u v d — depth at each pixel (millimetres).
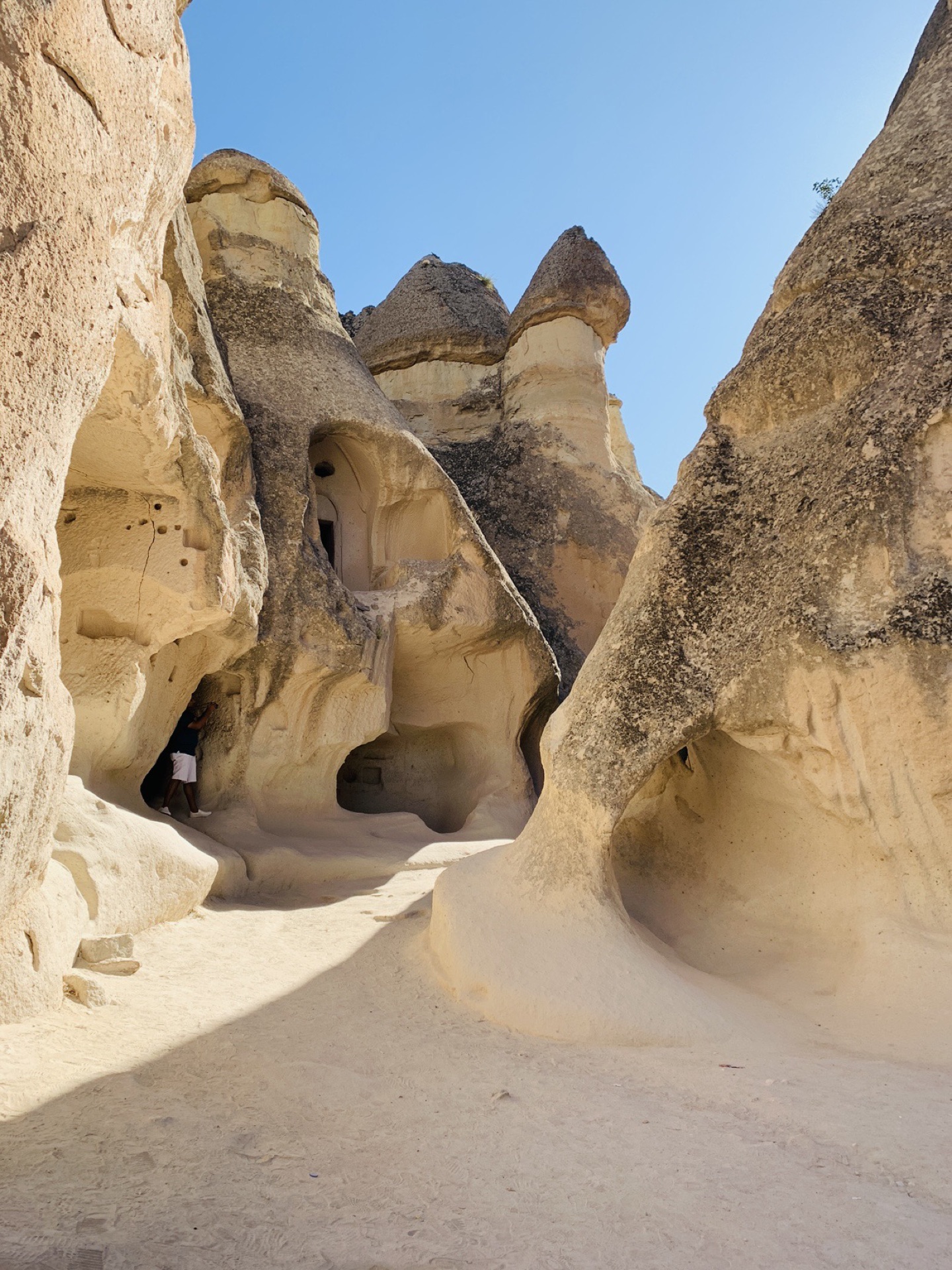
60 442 3992
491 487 16438
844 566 5465
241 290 12141
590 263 17344
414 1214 2832
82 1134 3309
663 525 6207
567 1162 3219
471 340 18453
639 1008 4840
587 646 15523
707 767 6883
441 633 11719
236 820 9492
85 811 6414
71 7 3812
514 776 12195
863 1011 4969
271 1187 2998
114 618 7680
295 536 10453
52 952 4871
